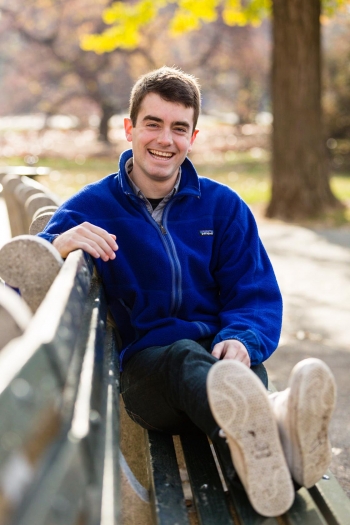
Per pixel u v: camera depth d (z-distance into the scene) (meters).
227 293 3.11
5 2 39.88
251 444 1.97
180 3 15.73
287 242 11.30
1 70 52.94
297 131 13.73
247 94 48.25
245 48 42.47
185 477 3.10
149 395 2.55
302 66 13.59
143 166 2.99
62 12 38.56
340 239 11.52
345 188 18.02
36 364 1.27
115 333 2.96
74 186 19.59
